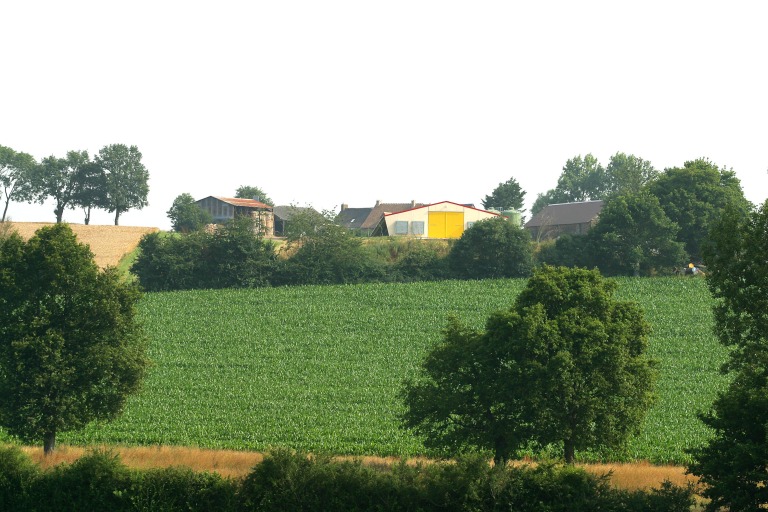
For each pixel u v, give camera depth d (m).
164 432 70.69
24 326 55.66
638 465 56.97
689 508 35.22
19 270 56.75
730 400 36.66
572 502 34.53
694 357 97.69
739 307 43.25
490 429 50.81
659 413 75.88
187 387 88.00
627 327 52.84
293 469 36.81
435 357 54.16
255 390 86.69
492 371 51.69
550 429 50.47
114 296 58.66
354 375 92.88
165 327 115.00
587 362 50.59
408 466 37.72
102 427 72.00
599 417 51.22
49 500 38.88
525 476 35.50
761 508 34.03
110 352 56.97
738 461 34.16
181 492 37.50
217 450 61.12
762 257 42.47
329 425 73.31
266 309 124.44
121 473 38.47
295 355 101.75
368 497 35.94
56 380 55.38
